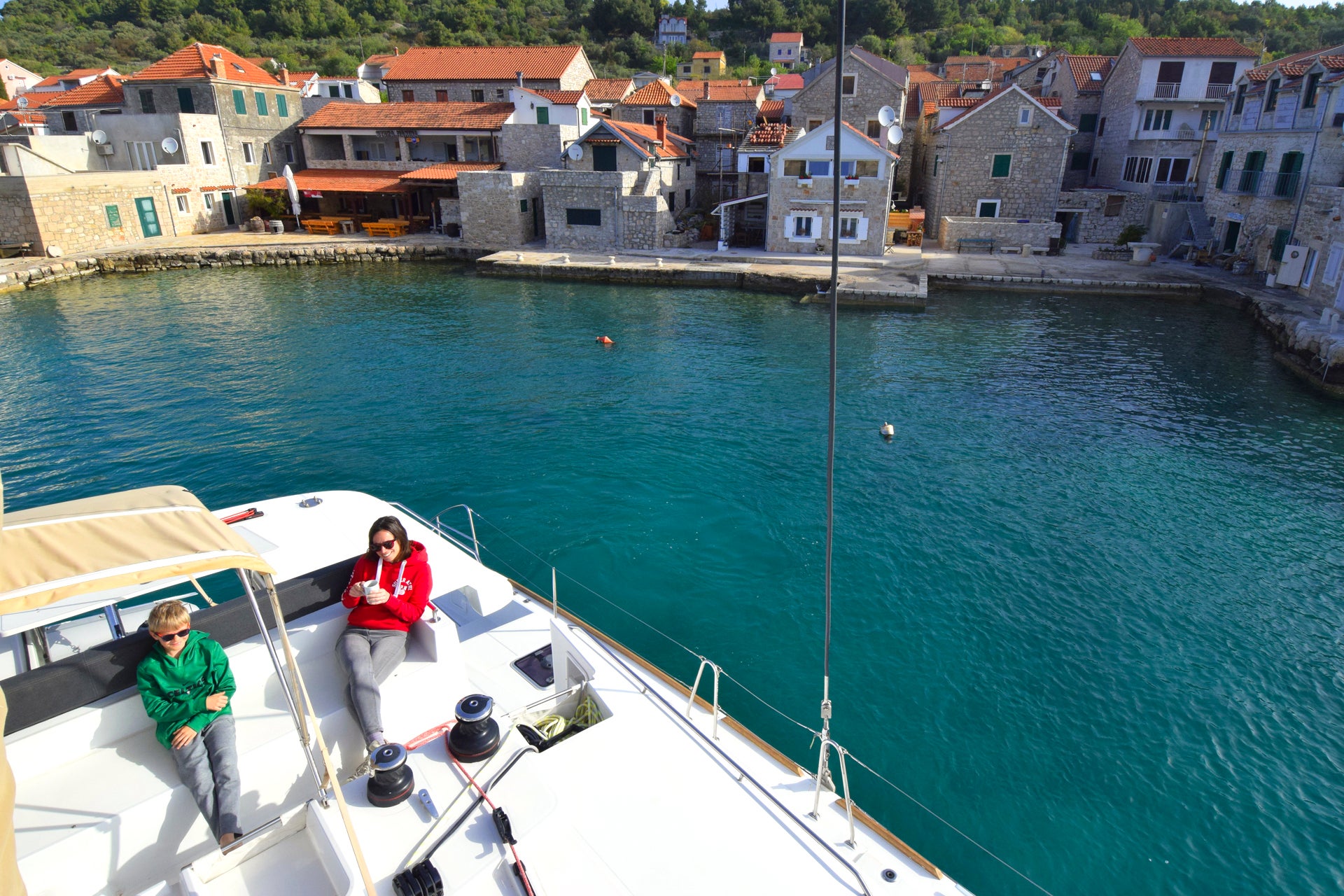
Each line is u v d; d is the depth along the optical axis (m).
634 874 4.71
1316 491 15.83
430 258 43.75
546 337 27.52
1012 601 11.82
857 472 16.39
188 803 4.64
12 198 37.69
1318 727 9.40
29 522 4.23
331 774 4.38
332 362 24.23
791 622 11.19
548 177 42.72
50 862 4.20
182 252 40.41
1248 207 37.38
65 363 23.92
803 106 45.94
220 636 5.27
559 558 12.85
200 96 47.72
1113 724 9.34
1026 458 17.28
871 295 32.62
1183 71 45.75
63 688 4.51
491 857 4.53
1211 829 7.95
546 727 6.35
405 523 8.72
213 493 15.36
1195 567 12.90
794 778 6.26
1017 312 31.89
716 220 49.62
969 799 8.22
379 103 54.91
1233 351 26.44
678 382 22.48
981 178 44.19
